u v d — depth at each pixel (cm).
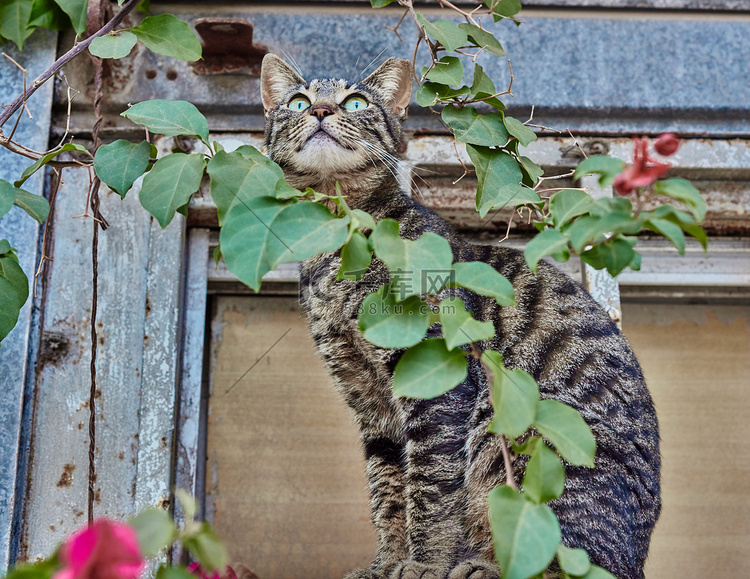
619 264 142
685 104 258
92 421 198
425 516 205
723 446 261
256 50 253
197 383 242
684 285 266
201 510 247
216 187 144
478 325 133
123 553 91
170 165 155
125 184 168
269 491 252
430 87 188
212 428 255
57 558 100
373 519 231
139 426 226
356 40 264
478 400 210
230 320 264
